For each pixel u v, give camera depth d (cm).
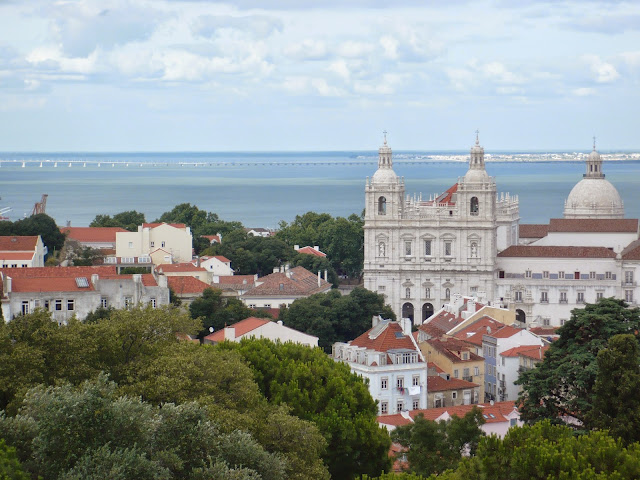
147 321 18150
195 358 17325
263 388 19925
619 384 17150
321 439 17150
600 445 13925
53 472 13212
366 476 14712
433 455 17338
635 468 13300
